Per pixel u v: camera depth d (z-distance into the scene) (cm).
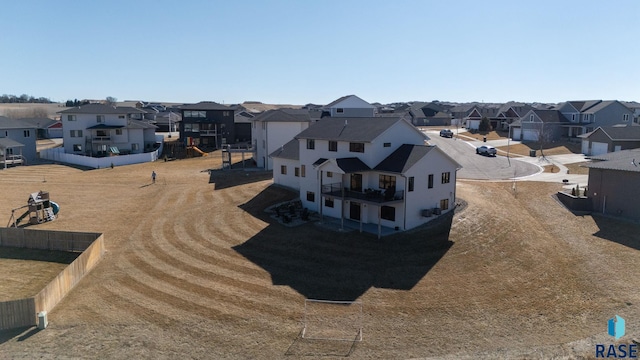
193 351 2080
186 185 5362
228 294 2616
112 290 2680
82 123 8019
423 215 3659
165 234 3662
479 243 3284
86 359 2019
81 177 6022
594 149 6831
